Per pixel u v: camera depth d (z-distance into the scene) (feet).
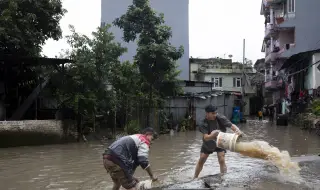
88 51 53.42
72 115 53.83
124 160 17.06
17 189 22.63
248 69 159.02
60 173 27.66
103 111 57.31
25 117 60.08
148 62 61.82
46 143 48.70
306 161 20.94
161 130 69.46
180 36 110.01
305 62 88.69
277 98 135.44
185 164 31.35
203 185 15.24
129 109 62.39
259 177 16.58
